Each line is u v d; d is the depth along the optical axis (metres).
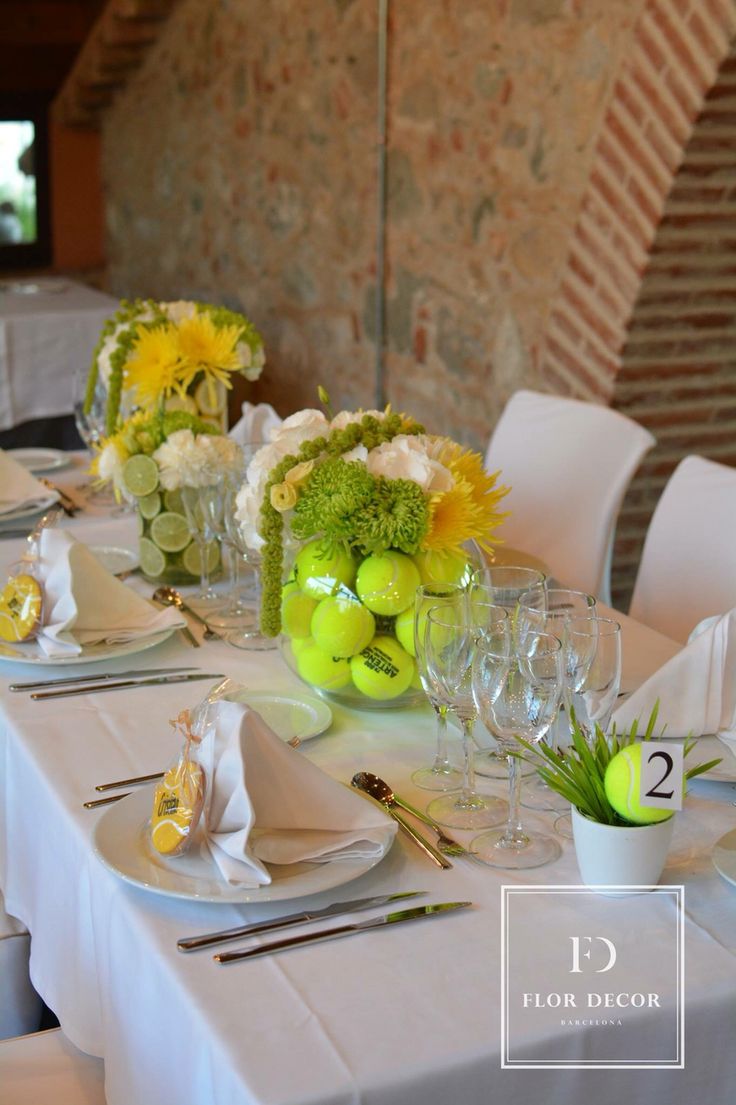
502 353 3.65
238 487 1.77
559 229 3.34
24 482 2.34
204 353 2.10
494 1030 0.98
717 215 3.02
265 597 1.52
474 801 1.34
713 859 1.19
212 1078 0.96
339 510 1.43
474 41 3.54
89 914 1.25
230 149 5.14
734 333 3.27
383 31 3.92
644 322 3.16
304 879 1.14
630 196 3.04
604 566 2.48
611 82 3.06
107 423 2.18
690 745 1.22
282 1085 0.91
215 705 1.23
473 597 1.41
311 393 4.82
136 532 2.25
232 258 5.30
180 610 1.91
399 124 3.96
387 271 4.19
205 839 1.19
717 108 2.80
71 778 1.38
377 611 1.49
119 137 6.27
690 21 2.75
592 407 2.54
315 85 4.42
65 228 6.64
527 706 1.21
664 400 3.34
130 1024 1.13
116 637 1.74
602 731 1.26
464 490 1.51
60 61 6.18
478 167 3.62
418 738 1.50
